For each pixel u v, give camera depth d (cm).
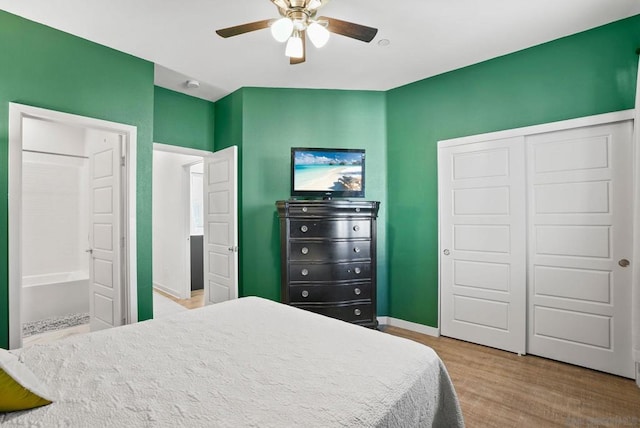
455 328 334
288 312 191
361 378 113
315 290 322
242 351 136
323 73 340
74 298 404
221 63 317
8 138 233
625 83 247
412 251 364
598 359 260
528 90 290
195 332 157
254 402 98
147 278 305
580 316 268
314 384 109
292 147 356
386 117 385
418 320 359
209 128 414
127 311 293
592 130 262
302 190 348
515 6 231
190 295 505
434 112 347
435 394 129
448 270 338
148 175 307
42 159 418
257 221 374
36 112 244
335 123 380
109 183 310
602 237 258
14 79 237
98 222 325
